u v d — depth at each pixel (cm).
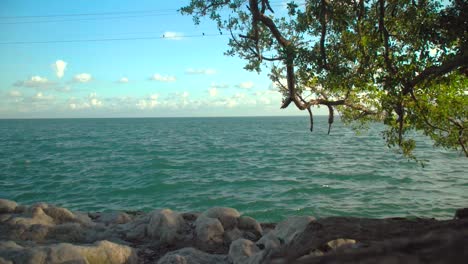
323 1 864
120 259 736
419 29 905
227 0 1016
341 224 511
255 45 1014
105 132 12069
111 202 2225
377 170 3209
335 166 3534
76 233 897
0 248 692
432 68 800
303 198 2208
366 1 891
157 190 2528
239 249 741
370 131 10269
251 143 6738
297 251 452
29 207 1046
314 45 995
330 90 1038
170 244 897
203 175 3111
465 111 1073
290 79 979
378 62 941
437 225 384
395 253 210
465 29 796
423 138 6819
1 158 4419
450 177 2786
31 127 18138
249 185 2645
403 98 951
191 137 8912
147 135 9981
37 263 639
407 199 2117
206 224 939
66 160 4216
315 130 12194
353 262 213
